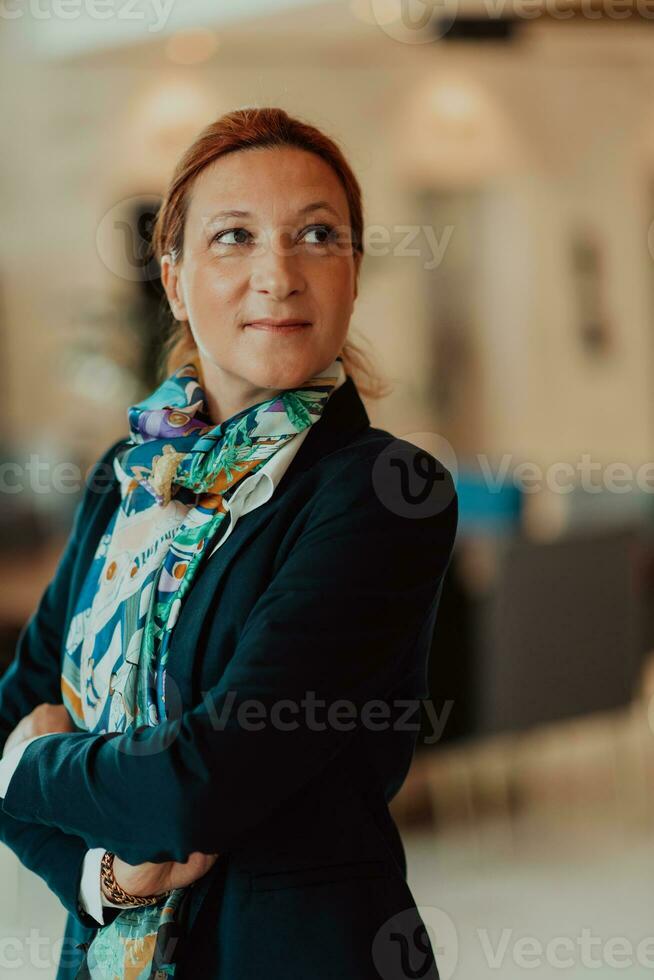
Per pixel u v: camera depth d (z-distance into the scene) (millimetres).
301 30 6328
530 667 4094
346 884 1245
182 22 6133
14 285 7617
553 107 8797
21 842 1349
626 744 5129
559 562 4152
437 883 3838
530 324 8828
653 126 9266
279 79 7617
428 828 4305
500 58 8406
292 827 1251
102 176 7445
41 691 1540
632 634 4363
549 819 4395
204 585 1285
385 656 1235
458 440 8633
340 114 7949
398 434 8273
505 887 3809
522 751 4848
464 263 8672
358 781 1311
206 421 1430
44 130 7578
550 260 8852
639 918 3564
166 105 7324
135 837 1183
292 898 1229
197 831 1155
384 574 1223
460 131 8336
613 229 9164
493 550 4070
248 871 1241
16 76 7559
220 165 1319
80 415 7211
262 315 1291
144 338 5613
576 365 9070
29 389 7516
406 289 8352
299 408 1309
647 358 9430
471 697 4027
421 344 8469
